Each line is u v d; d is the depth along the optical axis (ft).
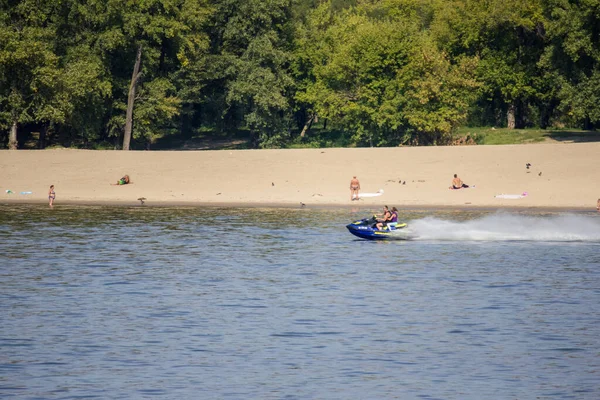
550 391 258.57
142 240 558.56
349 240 571.28
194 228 618.85
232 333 320.70
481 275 445.78
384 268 466.70
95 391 255.50
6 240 550.77
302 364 283.38
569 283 423.64
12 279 421.18
